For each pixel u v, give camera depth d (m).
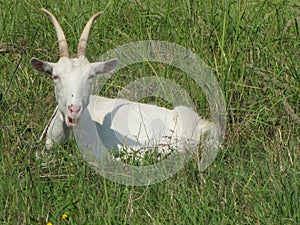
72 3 13.83
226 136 10.95
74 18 13.39
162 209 9.03
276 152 10.23
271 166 9.77
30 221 8.90
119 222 8.80
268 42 12.39
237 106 11.43
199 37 12.65
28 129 11.25
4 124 10.88
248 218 8.87
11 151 10.37
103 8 13.67
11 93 11.84
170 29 12.93
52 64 10.38
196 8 13.17
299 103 11.41
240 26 12.55
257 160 10.37
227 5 12.90
